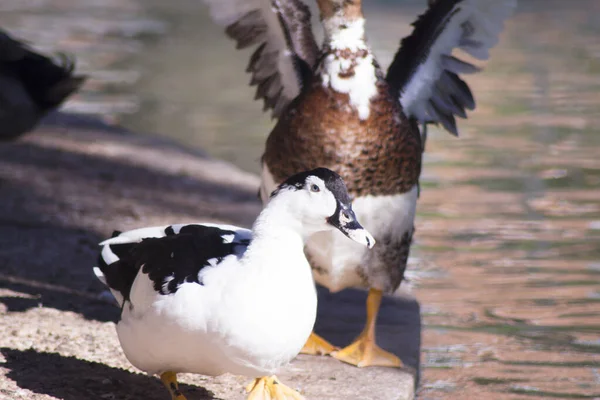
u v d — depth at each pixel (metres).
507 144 18.50
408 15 38.12
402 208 9.10
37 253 12.00
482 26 9.78
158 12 38.91
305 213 7.10
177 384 7.65
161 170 16.95
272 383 8.02
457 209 14.76
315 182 7.12
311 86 9.02
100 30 33.44
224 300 6.88
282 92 10.09
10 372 8.02
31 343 8.84
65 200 14.54
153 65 27.45
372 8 40.19
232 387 8.38
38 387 7.75
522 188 15.73
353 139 8.83
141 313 7.15
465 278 12.12
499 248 13.15
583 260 12.66
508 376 9.41
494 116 20.94
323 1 8.95
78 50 29.16
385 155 8.88
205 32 34.03
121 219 13.82
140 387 8.12
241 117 21.61
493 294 11.56
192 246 7.29
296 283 7.07
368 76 8.90
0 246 12.12
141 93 23.73
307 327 7.16
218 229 7.83
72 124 20.06
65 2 40.59
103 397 7.77
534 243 13.27
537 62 27.66
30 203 14.19
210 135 20.06
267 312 6.92
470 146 18.44
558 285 11.85
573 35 32.81
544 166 16.97
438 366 9.70
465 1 9.56
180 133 20.14
